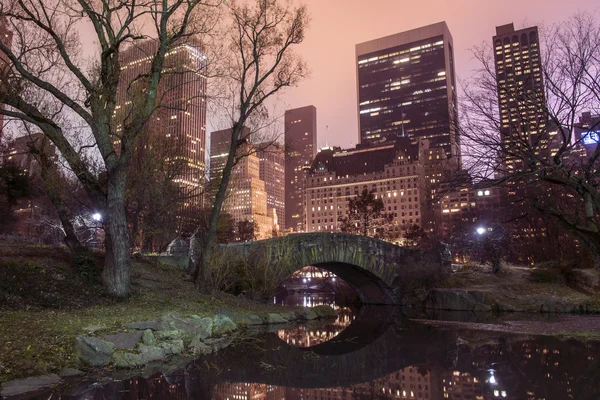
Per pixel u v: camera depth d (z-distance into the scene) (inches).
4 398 326.3
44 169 864.9
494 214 1195.9
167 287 886.4
